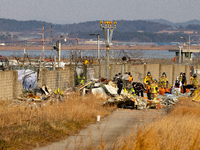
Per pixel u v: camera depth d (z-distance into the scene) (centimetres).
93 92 8075
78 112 4900
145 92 9569
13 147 2892
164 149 2861
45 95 7331
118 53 12181
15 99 7031
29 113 4506
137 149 2744
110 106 6969
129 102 7188
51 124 3875
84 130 4016
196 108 6750
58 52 11688
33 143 3109
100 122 4716
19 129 3519
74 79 9425
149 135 2997
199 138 3316
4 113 4700
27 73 8550
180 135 3278
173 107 6744
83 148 2942
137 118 5278
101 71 11006
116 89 8294
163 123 3728
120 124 4547
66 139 3397
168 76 15638
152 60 14650
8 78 7088
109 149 2938
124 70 12069
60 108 5109
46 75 8125
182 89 10919
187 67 17588
